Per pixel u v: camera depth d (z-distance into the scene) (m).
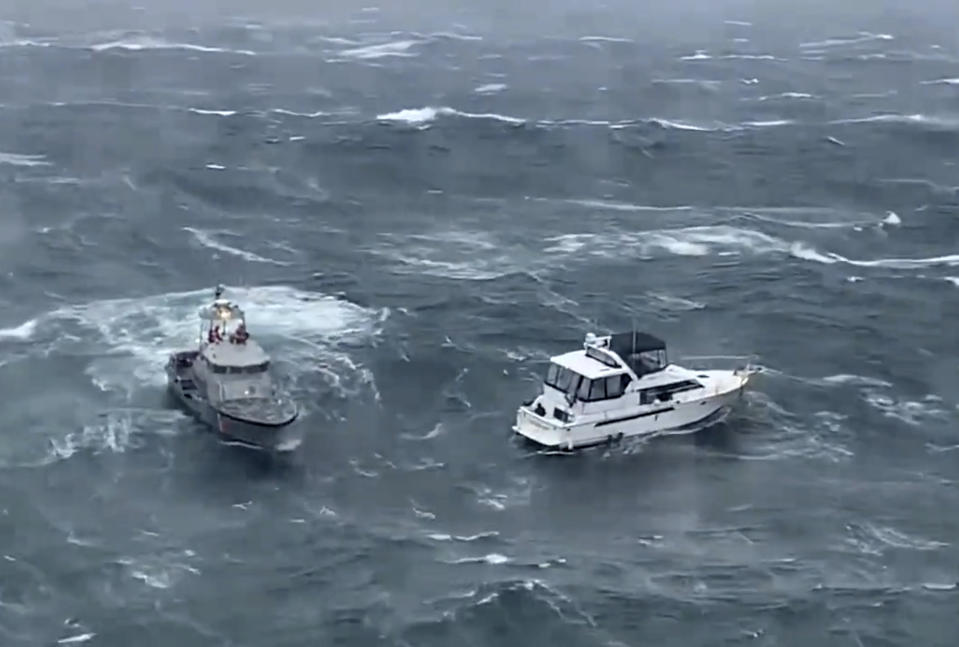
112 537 123.19
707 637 110.31
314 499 129.75
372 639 109.62
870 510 128.12
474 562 119.81
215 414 139.38
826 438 141.38
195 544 122.25
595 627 111.31
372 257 193.38
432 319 170.12
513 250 197.25
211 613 112.75
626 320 170.50
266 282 182.62
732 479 133.50
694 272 188.50
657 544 122.88
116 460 136.12
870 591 116.00
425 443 140.00
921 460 137.38
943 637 110.38
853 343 164.62
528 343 163.75
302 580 117.19
